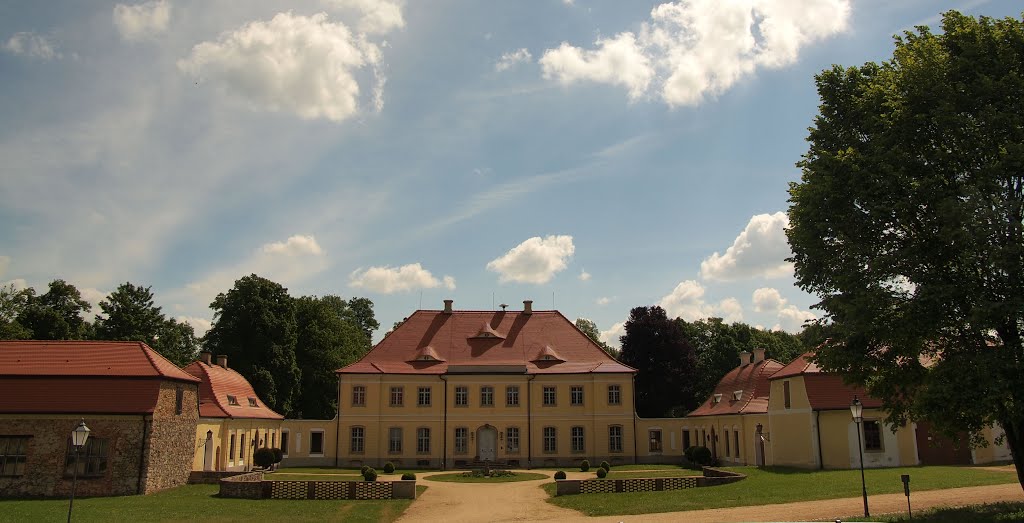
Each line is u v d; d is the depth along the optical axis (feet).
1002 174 67.56
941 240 70.08
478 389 201.57
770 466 149.48
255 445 176.86
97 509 98.32
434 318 220.43
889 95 76.33
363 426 198.39
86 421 116.98
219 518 93.45
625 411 200.95
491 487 135.95
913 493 93.76
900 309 71.10
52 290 218.79
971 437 84.17
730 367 279.90
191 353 282.56
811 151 84.99
